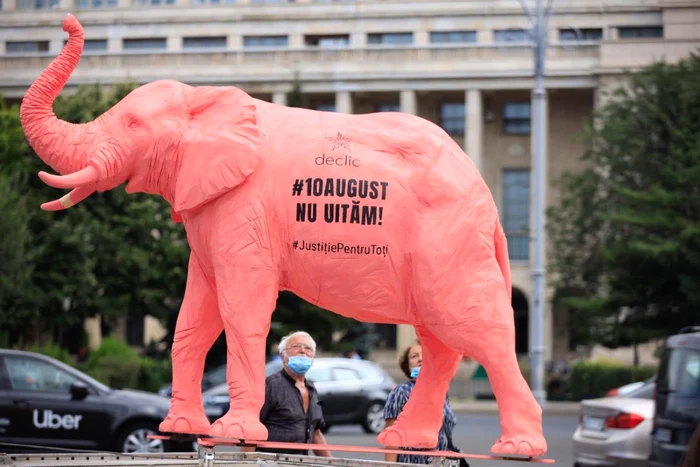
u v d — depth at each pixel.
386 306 7.11
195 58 75.75
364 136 7.21
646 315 45.53
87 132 7.68
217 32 84.50
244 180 7.18
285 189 7.14
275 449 10.81
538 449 6.79
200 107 7.50
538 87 39.62
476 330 6.90
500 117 78.12
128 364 40.41
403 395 10.02
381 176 7.07
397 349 72.94
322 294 7.17
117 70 74.56
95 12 84.44
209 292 7.52
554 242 58.25
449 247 6.95
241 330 7.11
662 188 44.56
